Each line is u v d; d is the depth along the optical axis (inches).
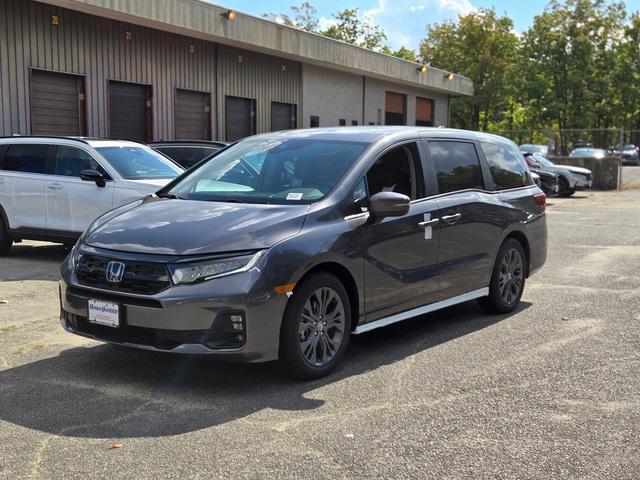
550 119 1774.1
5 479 134.9
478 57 1843.0
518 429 161.2
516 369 205.9
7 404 175.0
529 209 289.7
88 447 149.8
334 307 199.0
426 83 1255.5
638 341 237.0
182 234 182.9
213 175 232.5
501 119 1934.1
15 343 229.6
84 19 661.3
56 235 392.8
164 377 196.4
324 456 146.0
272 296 178.2
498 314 277.0
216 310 172.4
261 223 186.9
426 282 231.6
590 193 1064.8
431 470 140.0
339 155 221.6
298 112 984.3
